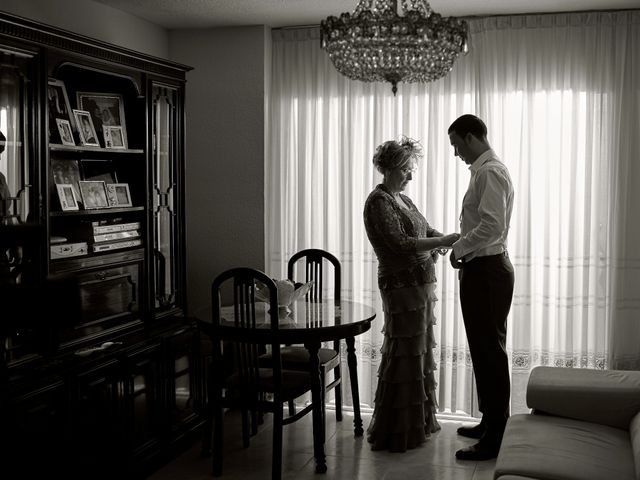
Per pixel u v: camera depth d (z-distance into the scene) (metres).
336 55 2.79
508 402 3.72
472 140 3.65
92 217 3.65
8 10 3.46
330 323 3.53
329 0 4.01
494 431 3.71
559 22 4.30
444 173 4.50
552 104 4.35
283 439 4.11
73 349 3.29
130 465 3.48
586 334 4.34
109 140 3.63
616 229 4.27
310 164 4.79
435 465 3.68
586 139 4.28
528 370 4.40
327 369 3.98
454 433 4.18
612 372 3.22
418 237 3.85
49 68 3.09
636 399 2.96
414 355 3.80
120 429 3.41
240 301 3.40
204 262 4.88
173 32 4.82
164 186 3.99
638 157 4.24
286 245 4.86
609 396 2.99
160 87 3.92
